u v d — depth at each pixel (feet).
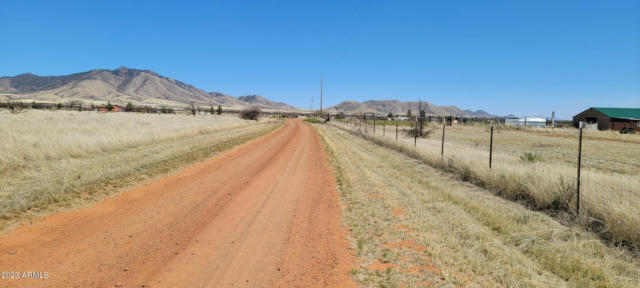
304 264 16.12
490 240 19.29
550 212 25.39
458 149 52.34
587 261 16.81
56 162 37.99
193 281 14.15
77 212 22.71
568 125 200.85
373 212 24.73
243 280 14.39
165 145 61.31
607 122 169.27
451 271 15.28
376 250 17.85
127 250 17.04
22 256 15.57
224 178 37.70
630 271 16.12
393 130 133.59
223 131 114.42
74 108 271.69
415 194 30.96
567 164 50.37
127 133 66.64
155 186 31.78
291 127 175.11
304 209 26.08
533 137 117.80
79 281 13.60
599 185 25.17
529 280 14.61
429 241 18.88
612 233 19.95
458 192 31.60
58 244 17.26
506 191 30.60
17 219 20.24
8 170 31.94
